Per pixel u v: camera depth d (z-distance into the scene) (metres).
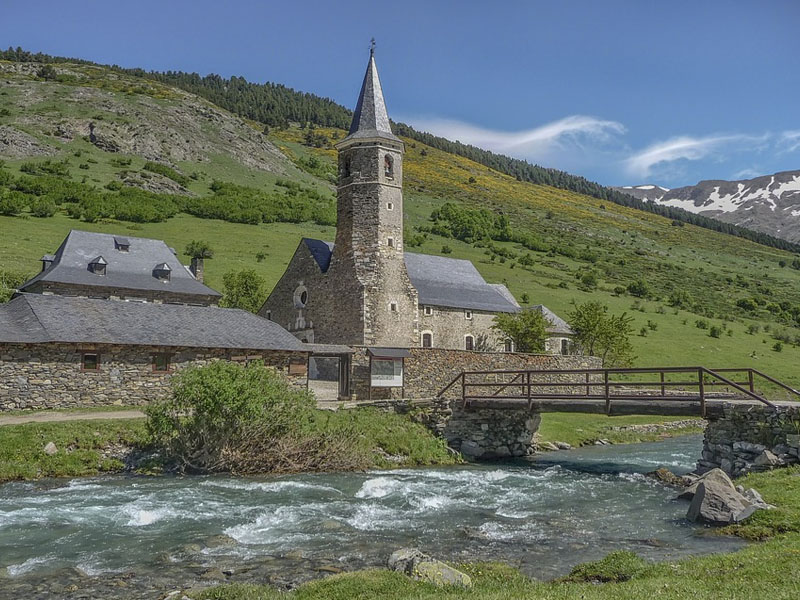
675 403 25.89
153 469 23.17
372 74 52.38
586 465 29.75
